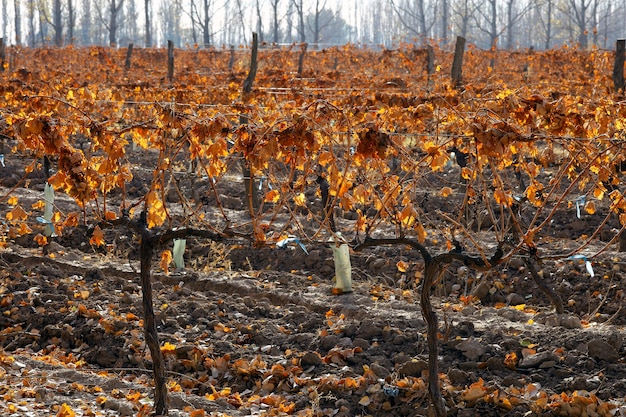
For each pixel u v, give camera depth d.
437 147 6.25
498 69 26.09
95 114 12.70
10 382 7.00
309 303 9.54
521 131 6.31
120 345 8.21
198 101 15.07
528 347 7.60
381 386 7.07
